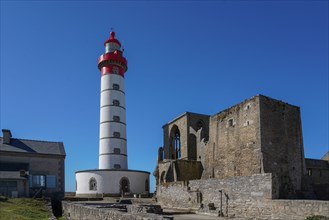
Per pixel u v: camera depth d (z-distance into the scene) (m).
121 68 61.31
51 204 39.19
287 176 30.38
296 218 20.47
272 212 22.34
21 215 29.03
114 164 56.19
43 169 46.47
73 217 27.23
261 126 29.98
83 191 51.84
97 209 19.66
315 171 49.03
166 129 54.75
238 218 24.92
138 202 38.50
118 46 63.28
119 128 58.22
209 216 27.06
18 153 45.59
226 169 34.12
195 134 46.84
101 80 60.81
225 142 34.81
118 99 59.44
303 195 29.77
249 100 31.72
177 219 24.61
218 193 27.92
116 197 48.34
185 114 49.31
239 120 32.91
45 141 50.41
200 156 44.38
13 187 42.94
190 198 31.58
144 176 54.62
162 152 55.12
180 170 42.16
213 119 37.62
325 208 18.69
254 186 24.20
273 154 30.09
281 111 31.83
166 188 36.22
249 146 30.98
